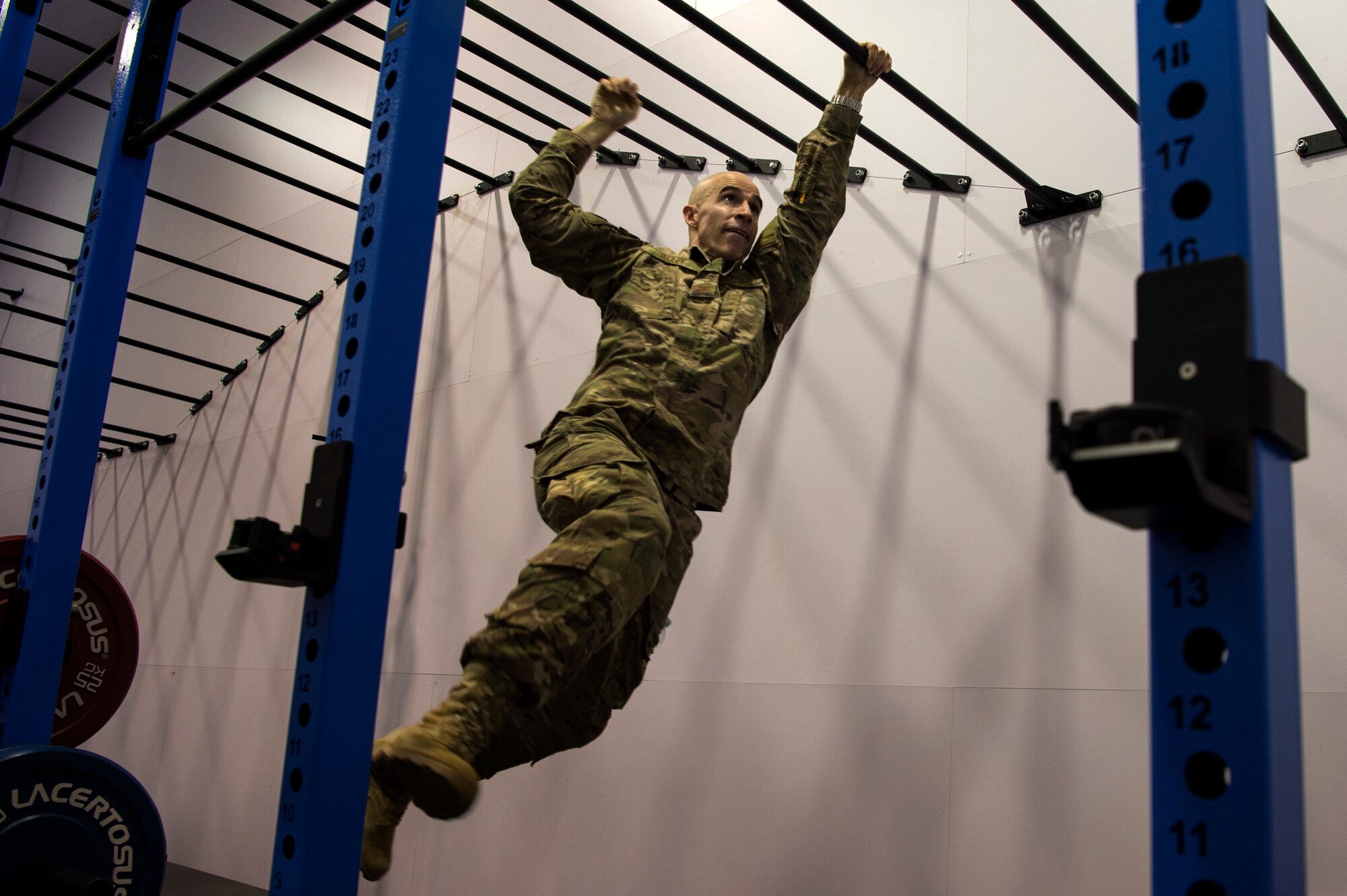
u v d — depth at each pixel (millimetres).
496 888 3643
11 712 2357
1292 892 933
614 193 4066
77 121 7973
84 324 2559
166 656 5582
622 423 2137
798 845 3002
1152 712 995
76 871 2166
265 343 5559
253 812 4660
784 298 2418
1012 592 2811
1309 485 2461
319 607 1566
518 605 1752
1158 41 1132
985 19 3268
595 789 3477
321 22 2053
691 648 3385
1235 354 970
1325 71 2633
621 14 4281
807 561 3211
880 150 3396
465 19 4906
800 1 2410
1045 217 2980
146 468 6254
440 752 1599
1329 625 2377
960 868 2727
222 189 6238
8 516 7531
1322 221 2562
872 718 2967
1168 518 976
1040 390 2887
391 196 1699
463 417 4375
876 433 3168
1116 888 2496
